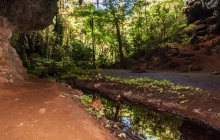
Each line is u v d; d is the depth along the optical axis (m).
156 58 20.12
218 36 20.50
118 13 22.08
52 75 14.54
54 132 3.79
